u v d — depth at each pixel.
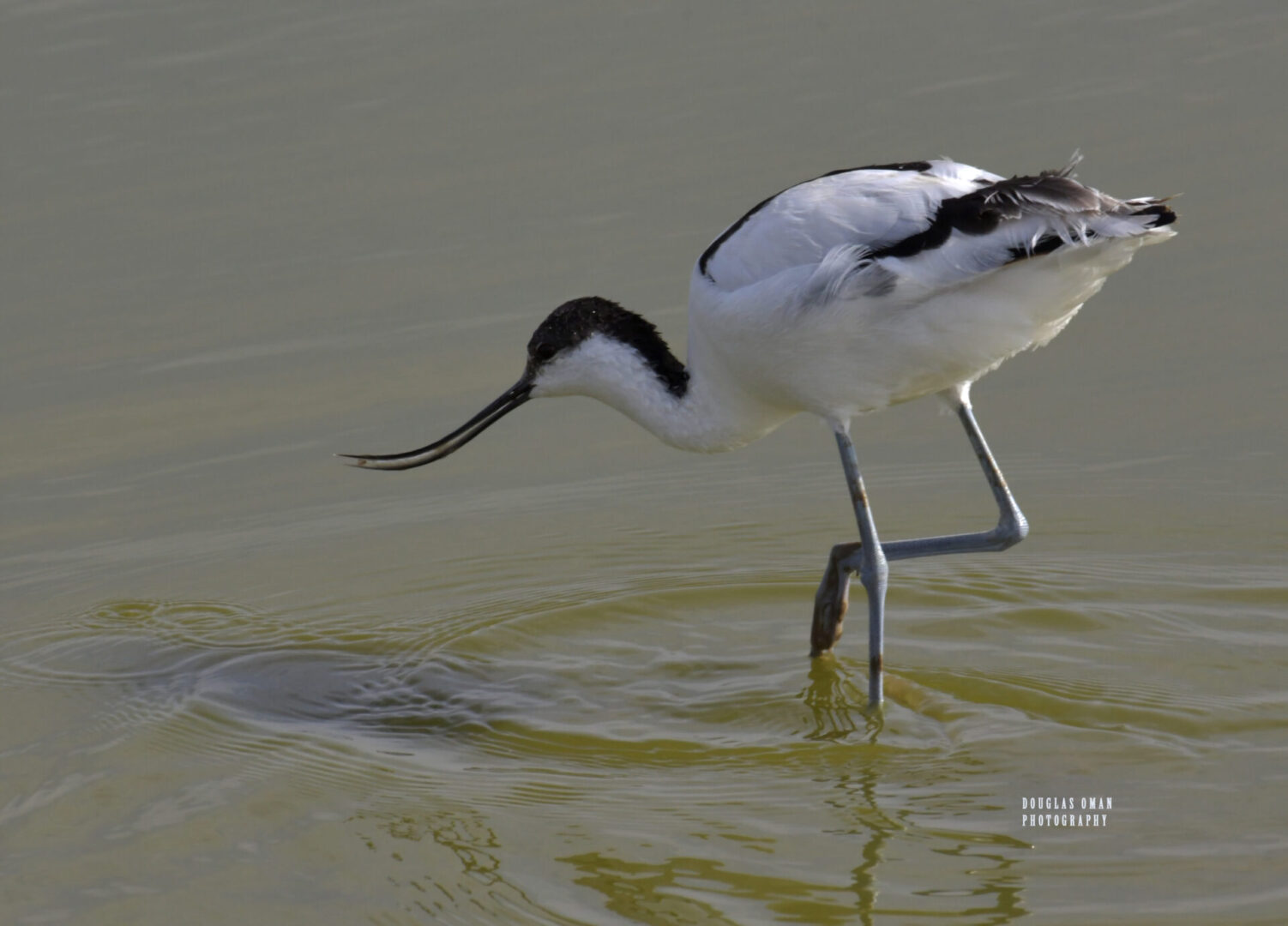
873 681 9.34
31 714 9.80
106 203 14.81
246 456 12.55
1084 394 12.54
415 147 15.28
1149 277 13.47
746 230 9.03
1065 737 8.84
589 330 9.98
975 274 8.30
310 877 7.93
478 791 8.69
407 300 13.75
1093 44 16.14
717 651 10.32
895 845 7.93
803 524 11.76
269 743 9.34
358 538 11.84
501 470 12.60
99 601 11.14
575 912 7.52
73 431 12.77
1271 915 7.17
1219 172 14.21
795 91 15.66
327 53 16.59
